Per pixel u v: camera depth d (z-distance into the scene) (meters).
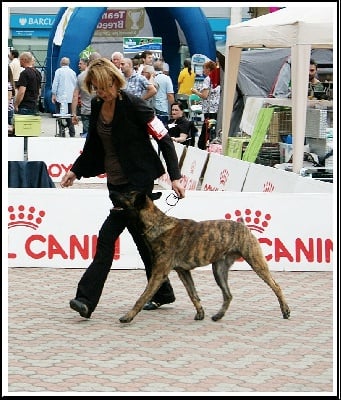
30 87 19.45
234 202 9.29
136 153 7.00
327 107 14.05
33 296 7.89
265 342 6.47
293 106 12.69
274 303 7.79
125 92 6.97
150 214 6.89
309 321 7.14
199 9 27.98
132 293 8.11
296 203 9.25
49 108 30.00
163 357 6.03
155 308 7.57
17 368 5.69
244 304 7.74
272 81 18.95
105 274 7.04
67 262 9.18
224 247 7.07
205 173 13.95
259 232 9.26
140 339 6.52
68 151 16.72
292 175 10.75
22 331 6.68
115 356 6.04
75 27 26.84
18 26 36.88
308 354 6.14
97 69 6.82
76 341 6.43
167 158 7.15
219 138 18.34
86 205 9.16
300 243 9.25
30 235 9.16
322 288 8.43
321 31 12.42
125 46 27.75
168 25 33.25
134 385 5.36
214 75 19.09
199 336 6.64
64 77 22.09
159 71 21.00
